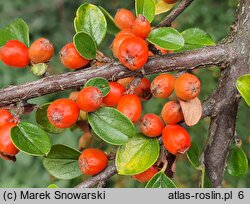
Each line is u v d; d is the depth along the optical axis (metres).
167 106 0.20
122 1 0.52
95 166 0.21
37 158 0.48
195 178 0.44
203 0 0.47
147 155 0.20
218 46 0.21
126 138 0.20
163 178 0.20
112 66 0.20
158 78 0.20
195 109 0.20
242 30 0.21
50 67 0.49
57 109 0.20
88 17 0.21
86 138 0.24
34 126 0.20
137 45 0.20
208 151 0.22
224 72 0.21
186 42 0.23
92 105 0.20
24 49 0.21
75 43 0.20
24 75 0.51
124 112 0.20
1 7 0.54
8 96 0.20
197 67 0.21
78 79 0.20
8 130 0.20
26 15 0.54
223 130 0.22
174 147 0.20
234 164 0.22
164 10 0.24
